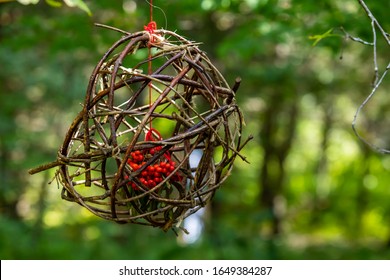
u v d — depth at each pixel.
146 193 2.57
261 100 11.02
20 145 9.25
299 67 9.60
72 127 2.62
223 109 2.66
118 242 9.29
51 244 8.33
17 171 10.32
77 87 9.66
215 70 2.79
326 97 12.13
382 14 4.89
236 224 11.27
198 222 7.77
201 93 2.77
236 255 7.29
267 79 8.36
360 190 15.58
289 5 5.43
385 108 12.74
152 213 2.64
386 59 9.34
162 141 2.54
